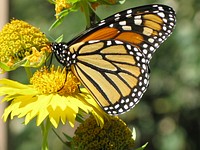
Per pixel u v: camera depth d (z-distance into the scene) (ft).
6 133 1.99
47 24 2.73
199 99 2.64
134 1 2.51
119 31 1.20
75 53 1.22
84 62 1.21
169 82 2.63
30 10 2.81
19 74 2.71
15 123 2.83
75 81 1.22
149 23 1.18
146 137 2.83
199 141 2.81
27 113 1.18
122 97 1.20
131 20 1.19
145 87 1.19
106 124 1.23
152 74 2.61
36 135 2.80
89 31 1.22
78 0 1.24
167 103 2.71
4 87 1.21
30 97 1.20
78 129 1.24
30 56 1.21
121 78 1.20
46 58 1.24
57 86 1.21
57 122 1.17
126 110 1.19
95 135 1.23
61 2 1.25
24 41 1.23
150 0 2.53
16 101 1.20
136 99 1.19
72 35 2.54
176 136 2.79
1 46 1.23
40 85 1.21
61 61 1.23
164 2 2.55
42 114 1.17
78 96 1.22
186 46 2.48
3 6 1.97
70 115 1.18
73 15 2.55
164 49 2.55
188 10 2.53
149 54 1.19
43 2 2.80
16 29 1.23
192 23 2.51
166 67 2.58
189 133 2.81
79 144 1.24
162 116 2.81
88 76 1.21
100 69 1.21
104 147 1.23
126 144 1.24
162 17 1.17
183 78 2.52
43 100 1.20
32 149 2.78
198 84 2.51
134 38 1.19
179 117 2.79
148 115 2.81
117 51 1.20
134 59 1.19
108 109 1.20
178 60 2.52
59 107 1.18
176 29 2.52
